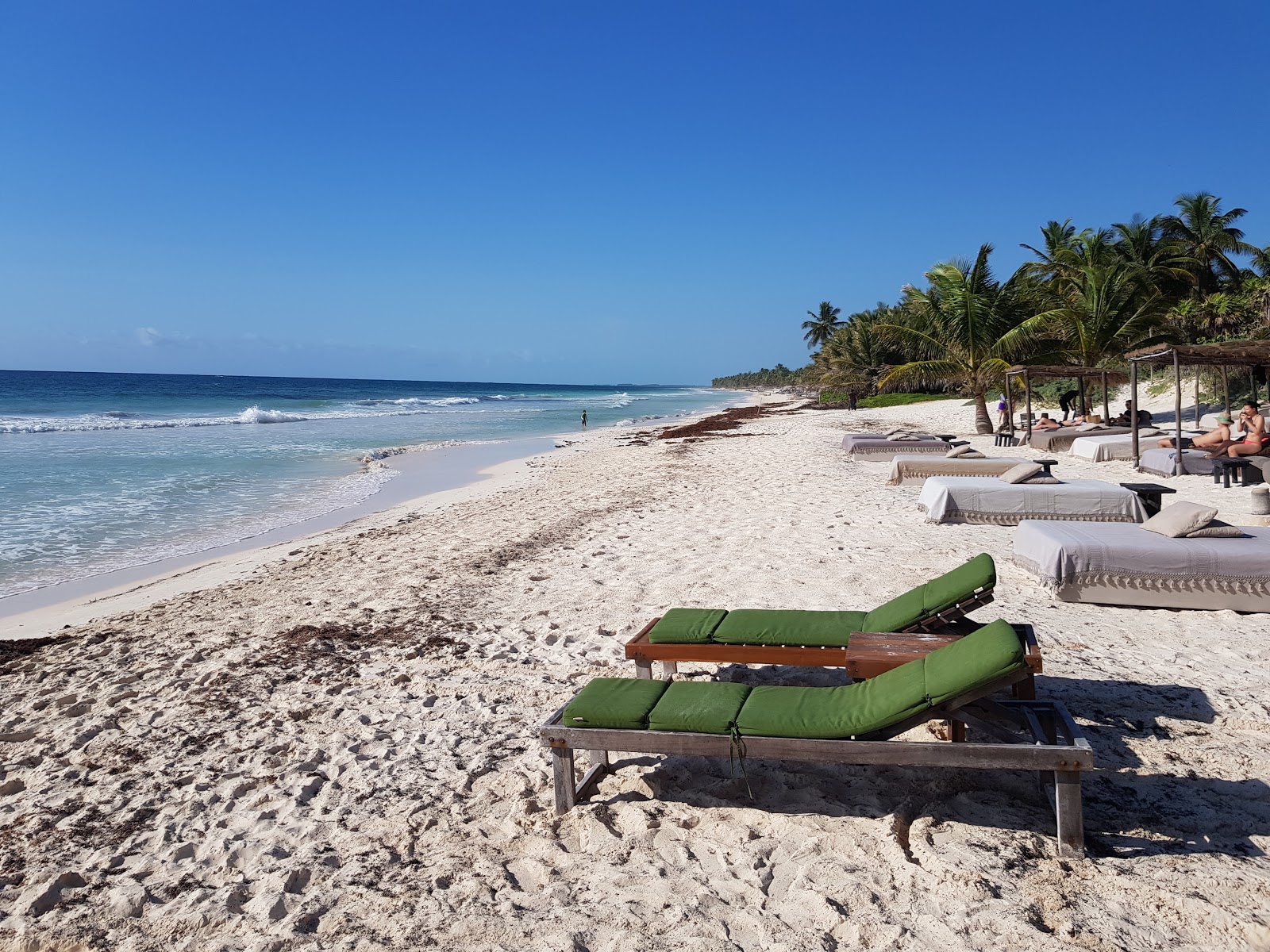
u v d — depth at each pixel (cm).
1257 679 488
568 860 330
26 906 312
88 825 380
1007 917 277
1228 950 259
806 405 6259
